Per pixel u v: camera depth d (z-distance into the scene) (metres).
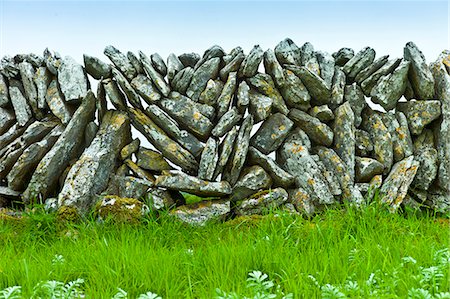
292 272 4.56
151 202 5.88
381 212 5.76
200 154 6.01
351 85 6.20
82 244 5.30
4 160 6.02
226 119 5.94
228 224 5.77
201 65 6.07
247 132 5.96
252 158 6.04
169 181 5.86
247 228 5.66
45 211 5.86
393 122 6.18
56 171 5.96
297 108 6.13
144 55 6.04
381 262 4.76
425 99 6.18
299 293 4.32
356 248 5.03
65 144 5.94
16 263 4.87
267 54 6.06
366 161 6.07
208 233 5.65
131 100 6.02
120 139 6.02
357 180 6.09
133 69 6.05
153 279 4.57
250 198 5.92
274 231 5.27
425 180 6.12
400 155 6.15
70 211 5.74
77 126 5.98
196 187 5.85
